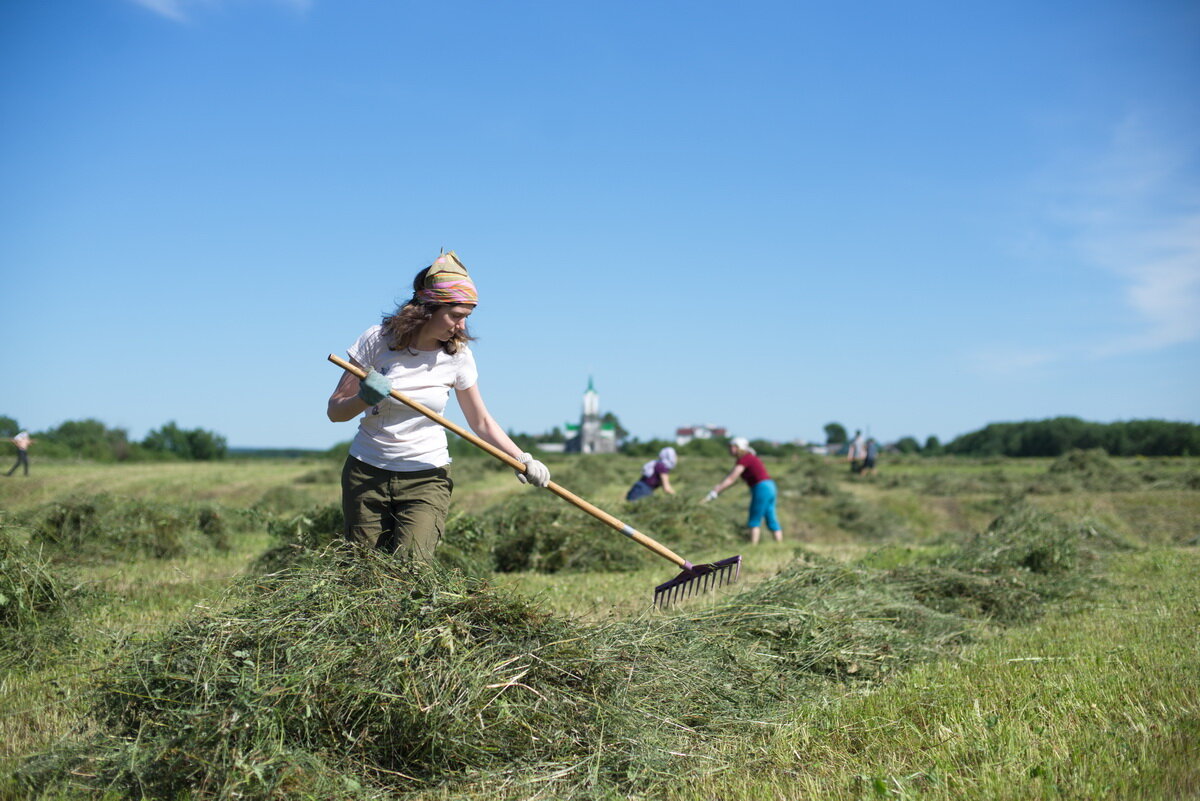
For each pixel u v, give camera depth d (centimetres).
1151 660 530
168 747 360
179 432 5284
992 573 796
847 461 4962
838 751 411
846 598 633
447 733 387
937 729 423
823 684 520
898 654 573
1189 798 335
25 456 2800
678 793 378
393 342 489
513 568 1091
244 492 2273
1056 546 879
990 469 4153
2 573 609
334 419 491
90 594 675
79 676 526
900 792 351
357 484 494
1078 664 534
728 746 426
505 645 423
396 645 402
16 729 452
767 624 566
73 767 389
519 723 400
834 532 2072
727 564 547
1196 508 2002
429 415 477
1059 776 362
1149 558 1017
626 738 409
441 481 501
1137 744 389
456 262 486
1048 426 6919
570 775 390
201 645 396
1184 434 6197
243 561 1058
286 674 381
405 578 439
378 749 388
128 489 2231
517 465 507
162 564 1026
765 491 1421
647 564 1106
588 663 432
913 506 2447
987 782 354
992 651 589
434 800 371
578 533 1097
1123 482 2572
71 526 1058
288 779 354
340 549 459
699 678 473
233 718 361
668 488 1451
